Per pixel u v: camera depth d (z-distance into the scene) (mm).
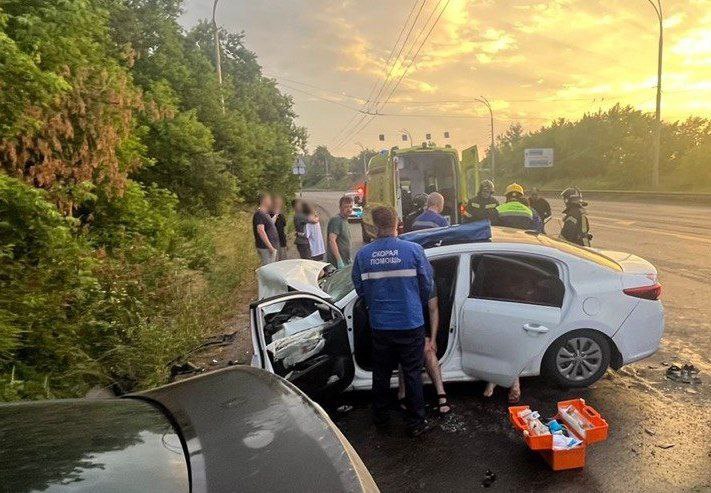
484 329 3648
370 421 3709
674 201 25047
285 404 1803
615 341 3770
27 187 4074
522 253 3799
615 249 10555
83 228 5824
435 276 3904
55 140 4746
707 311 5957
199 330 5453
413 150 11352
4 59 4230
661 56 28359
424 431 3463
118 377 4203
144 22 11805
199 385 2064
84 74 5312
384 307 3293
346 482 1401
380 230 3367
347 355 3686
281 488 1342
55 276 4246
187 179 10914
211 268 8180
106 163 5867
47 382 3408
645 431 3330
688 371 4238
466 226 4020
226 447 1521
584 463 2988
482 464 3086
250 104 24016
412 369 3367
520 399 3887
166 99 10133
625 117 49156
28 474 1297
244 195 19297
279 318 3895
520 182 60500
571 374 3807
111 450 1471
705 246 10500
